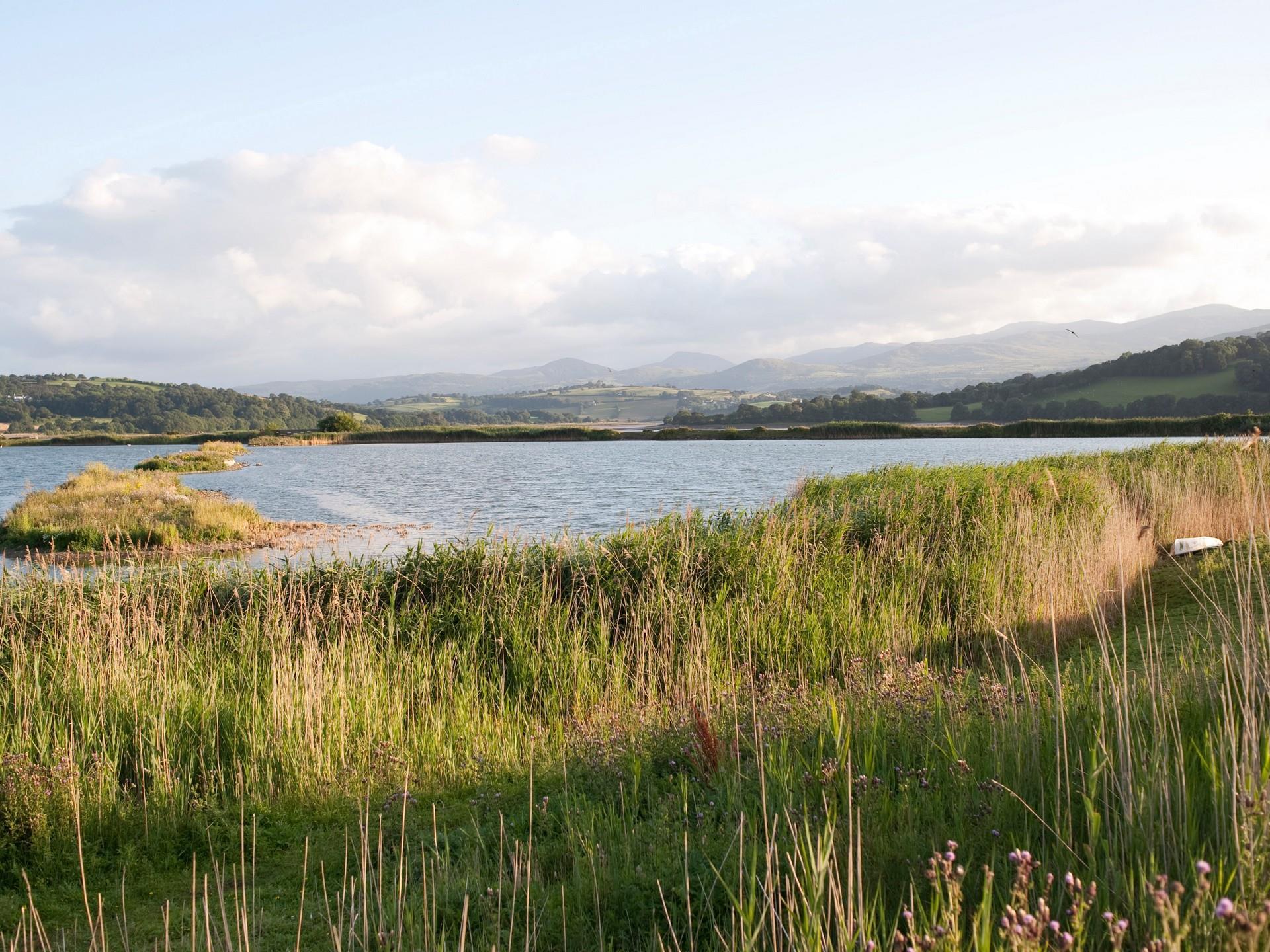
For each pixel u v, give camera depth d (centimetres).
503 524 3325
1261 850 325
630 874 447
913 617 1121
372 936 429
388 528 3234
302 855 575
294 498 4525
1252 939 260
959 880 324
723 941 355
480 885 465
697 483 4972
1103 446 7544
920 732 591
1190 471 1819
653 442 11856
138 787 684
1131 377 14975
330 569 1218
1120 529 1280
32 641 929
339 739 734
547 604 1059
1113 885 352
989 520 1409
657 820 512
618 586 1155
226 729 757
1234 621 716
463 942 379
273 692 782
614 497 4278
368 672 870
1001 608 1143
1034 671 736
